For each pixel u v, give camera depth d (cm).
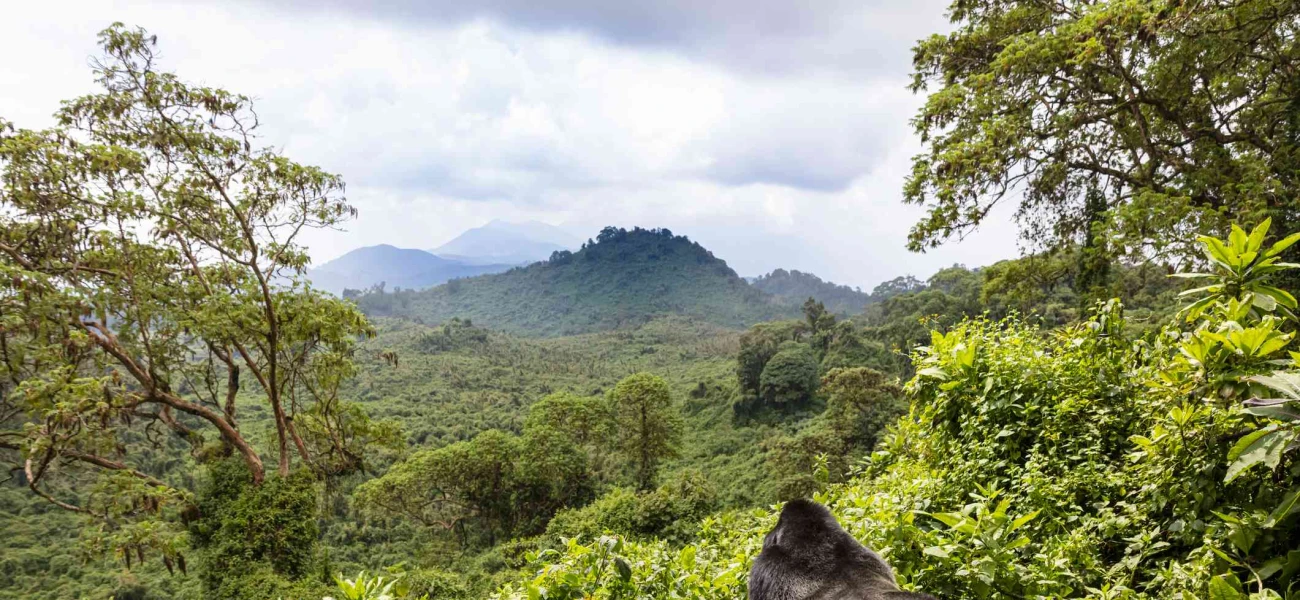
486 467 4750
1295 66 1528
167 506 1927
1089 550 384
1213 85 1614
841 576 219
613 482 5747
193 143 1964
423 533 4809
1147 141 1603
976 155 1622
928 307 7638
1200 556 325
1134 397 509
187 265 2105
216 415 2064
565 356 16362
